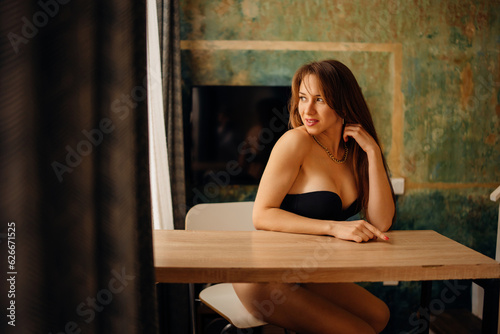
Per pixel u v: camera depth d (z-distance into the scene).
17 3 0.57
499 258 2.61
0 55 0.56
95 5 0.69
